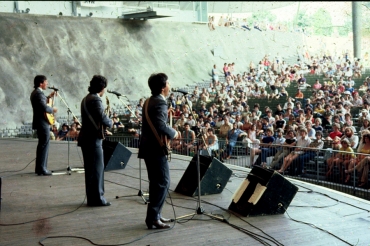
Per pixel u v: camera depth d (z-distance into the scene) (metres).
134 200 7.19
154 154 5.52
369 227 5.80
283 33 38.53
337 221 6.05
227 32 33.91
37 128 9.05
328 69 27.94
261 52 35.38
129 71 26.72
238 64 33.00
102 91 6.75
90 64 25.47
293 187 6.37
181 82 28.73
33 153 12.66
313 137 12.77
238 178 8.84
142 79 27.02
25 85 22.78
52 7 25.55
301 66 31.95
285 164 10.84
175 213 6.40
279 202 6.32
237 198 6.52
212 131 12.56
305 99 19.69
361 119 14.86
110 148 9.89
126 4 28.55
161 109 5.47
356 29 33.44
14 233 5.62
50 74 23.83
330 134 12.57
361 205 6.85
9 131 21.55
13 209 6.70
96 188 6.79
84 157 6.77
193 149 12.54
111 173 9.45
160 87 5.52
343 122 13.97
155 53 28.67
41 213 6.48
